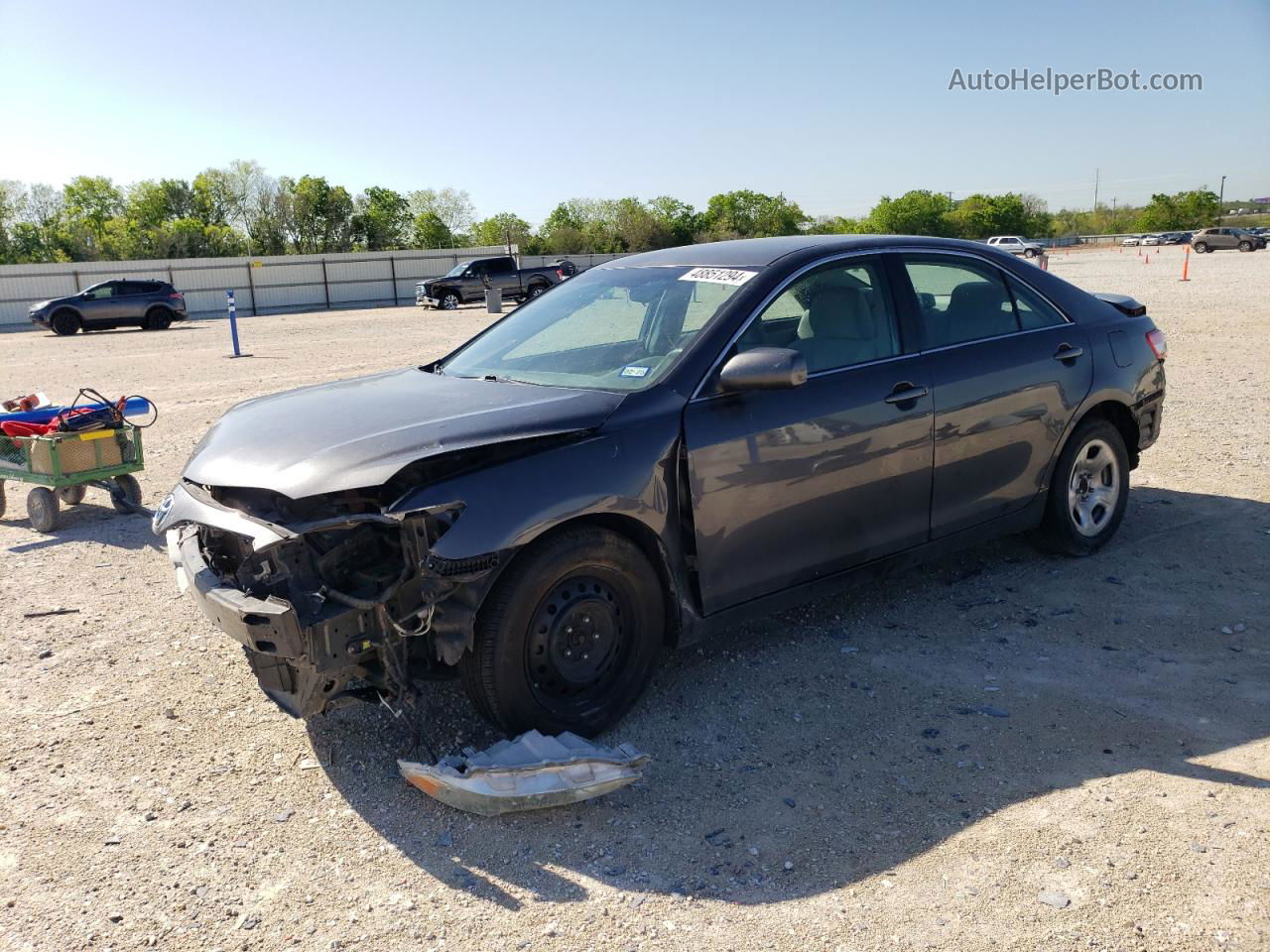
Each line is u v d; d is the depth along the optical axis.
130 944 2.55
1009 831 2.90
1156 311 18.55
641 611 3.51
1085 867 2.72
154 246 72.62
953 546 4.51
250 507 3.40
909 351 4.23
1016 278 4.81
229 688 4.05
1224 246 60.00
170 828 3.07
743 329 3.77
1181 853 2.76
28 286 39.66
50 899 2.74
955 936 2.47
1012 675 3.93
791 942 2.47
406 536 3.06
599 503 3.28
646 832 2.98
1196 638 4.20
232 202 80.19
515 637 3.20
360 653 3.08
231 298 19.05
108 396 13.01
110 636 4.63
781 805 3.09
